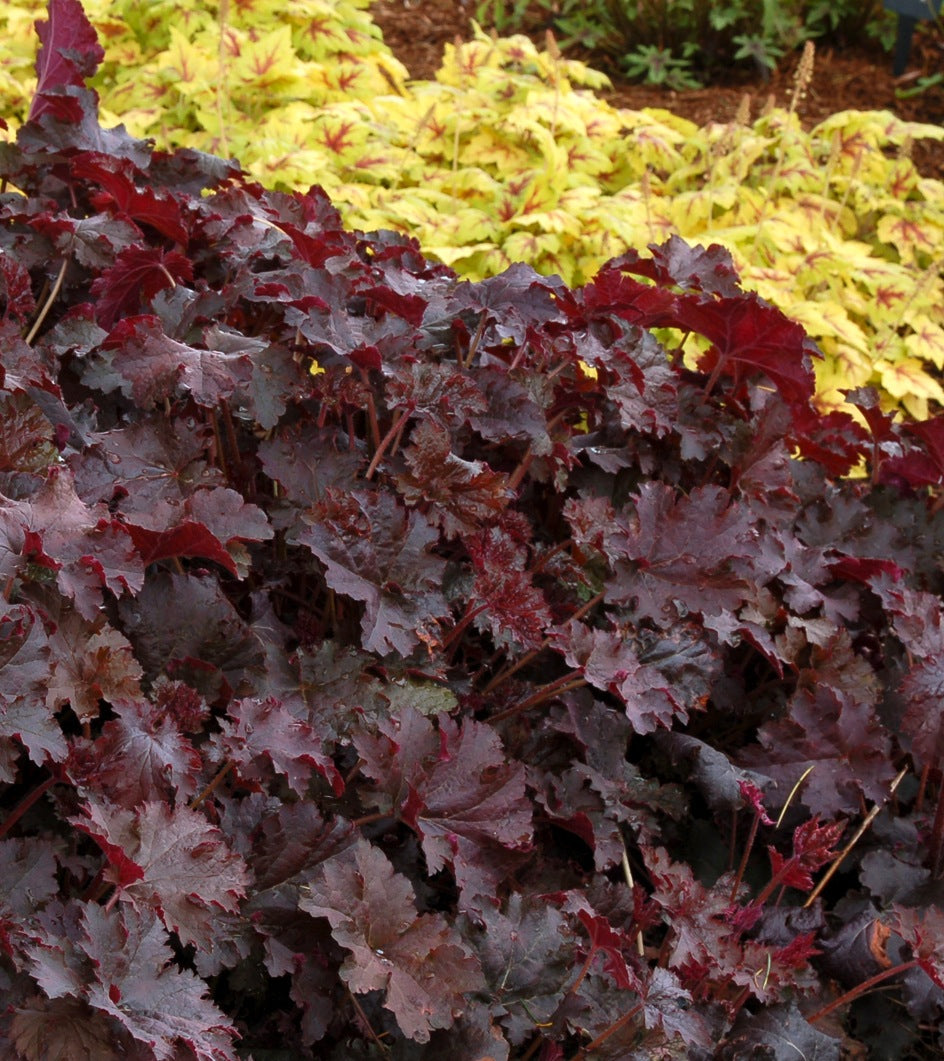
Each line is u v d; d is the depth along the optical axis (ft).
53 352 7.21
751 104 15.65
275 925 6.76
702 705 7.28
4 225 7.64
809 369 7.80
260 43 12.35
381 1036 6.79
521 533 7.28
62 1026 6.35
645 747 7.48
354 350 7.17
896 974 7.20
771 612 7.52
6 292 7.30
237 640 6.98
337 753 7.06
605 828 7.14
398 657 7.09
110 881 6.48
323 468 7.18
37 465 6.82
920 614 7.50
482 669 7.29
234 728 6.77
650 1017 6.80
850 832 7.44
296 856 6.79
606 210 11.35
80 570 6.66
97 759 6.63
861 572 7.63
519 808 6.89
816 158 13.56
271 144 11.24
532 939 6.87
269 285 7.23
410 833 7.07
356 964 6.56
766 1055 6.96
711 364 7.77
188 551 6.93
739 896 7.21
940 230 12.72
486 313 7.44
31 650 6.55
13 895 6.53
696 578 7.25
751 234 11.78
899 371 11.28
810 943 7.07
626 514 7.43
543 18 17.70
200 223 7.63
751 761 7.37
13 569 6.59
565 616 7.39
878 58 16.98
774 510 7.56
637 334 7.55
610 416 7.57
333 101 12.82
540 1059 6.84
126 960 6.41
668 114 13.53
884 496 7.93
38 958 6.34
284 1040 6.77
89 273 7.60
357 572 7.02
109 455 7.02
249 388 7.07
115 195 7.57
